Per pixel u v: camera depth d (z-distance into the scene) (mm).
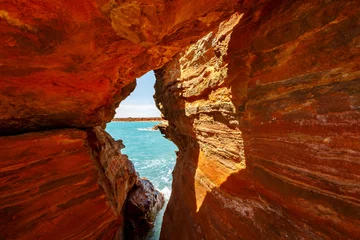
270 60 3846
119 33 3098
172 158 41531
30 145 4738
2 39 3023
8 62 3525
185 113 8906
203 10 3404
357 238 2570
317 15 2938
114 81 6078
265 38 3926
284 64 3527
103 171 7906
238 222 4832
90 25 3135
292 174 3414
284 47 3514
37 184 4715
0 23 2797
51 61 3805
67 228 4965
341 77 2684
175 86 9500
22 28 2941
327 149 2844
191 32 4203
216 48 5688
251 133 4582
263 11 4012
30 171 4664
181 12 3051
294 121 3332
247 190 4965
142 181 17797
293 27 3322
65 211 5023
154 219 14195
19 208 4406
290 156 3430
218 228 5422
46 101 4871
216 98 6227
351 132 2564
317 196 3023
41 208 4684
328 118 2826
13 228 4266
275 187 3828
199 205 6934
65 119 5793
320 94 2934
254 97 4312
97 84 5441
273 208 4059
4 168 4348
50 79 4387
